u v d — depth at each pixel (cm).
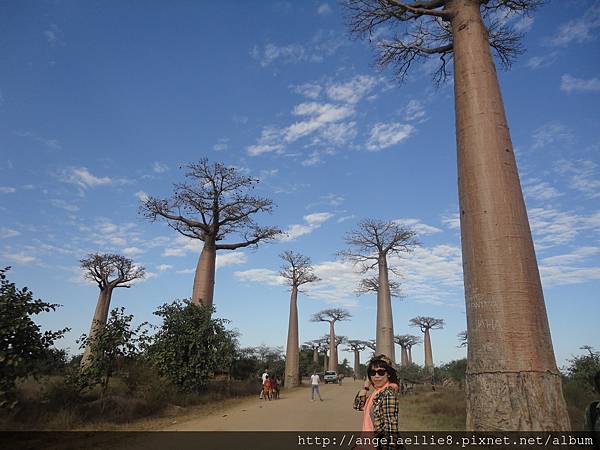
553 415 646
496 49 1243
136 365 1287
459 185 821
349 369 8188
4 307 759
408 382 2403
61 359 977
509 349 680
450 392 1777
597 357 1330
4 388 732
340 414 1197
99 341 1095
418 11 996
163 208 2125
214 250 2175
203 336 1650
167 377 1503
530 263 729
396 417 268
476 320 724
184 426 961
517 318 691
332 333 5494
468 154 809
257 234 2291
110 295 3169
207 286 2084
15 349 769
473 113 825
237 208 2139
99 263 3112
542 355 679
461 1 942
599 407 271
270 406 1461
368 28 1181
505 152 794
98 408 1042
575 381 1291
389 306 2736
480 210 761
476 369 706
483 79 850
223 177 2077
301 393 2405
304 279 3566
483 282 726
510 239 731
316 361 6481
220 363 1662
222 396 1722
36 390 1044
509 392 662
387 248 2834
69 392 1032
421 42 1189
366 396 300
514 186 773
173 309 1680
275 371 3102
